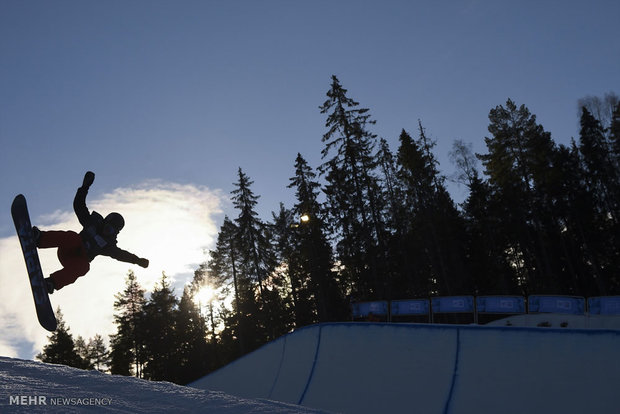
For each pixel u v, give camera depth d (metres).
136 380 5.86
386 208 44.59
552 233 43.16
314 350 19.33
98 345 74.12
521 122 41.91
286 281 49.56
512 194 42.72
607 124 42.28
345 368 17.41
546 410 11.73
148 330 54.75
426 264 44.88
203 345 57.12
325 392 17.06
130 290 57.50
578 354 12.27
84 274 4.84
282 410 4.61
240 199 42.72
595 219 41.53
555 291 37.44
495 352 13.87
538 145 41.44
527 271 44.81
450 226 43.28
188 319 56.22
